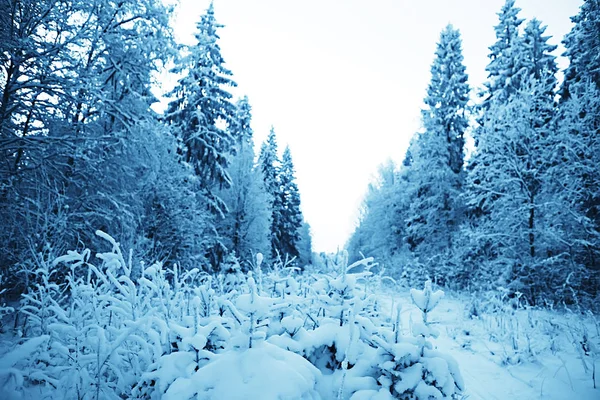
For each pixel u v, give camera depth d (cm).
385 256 2402
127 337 334
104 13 907
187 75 1986
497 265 1329
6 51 731
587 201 1188
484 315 919
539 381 491
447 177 2034
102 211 906
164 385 293
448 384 304
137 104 1108
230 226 2011
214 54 2092
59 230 659
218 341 352
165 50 1068
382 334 355
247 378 275
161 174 1249
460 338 729
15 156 838
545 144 1272
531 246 1252
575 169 1177
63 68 784
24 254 627
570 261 1148
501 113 1356
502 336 704
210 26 2119
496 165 1352
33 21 781
